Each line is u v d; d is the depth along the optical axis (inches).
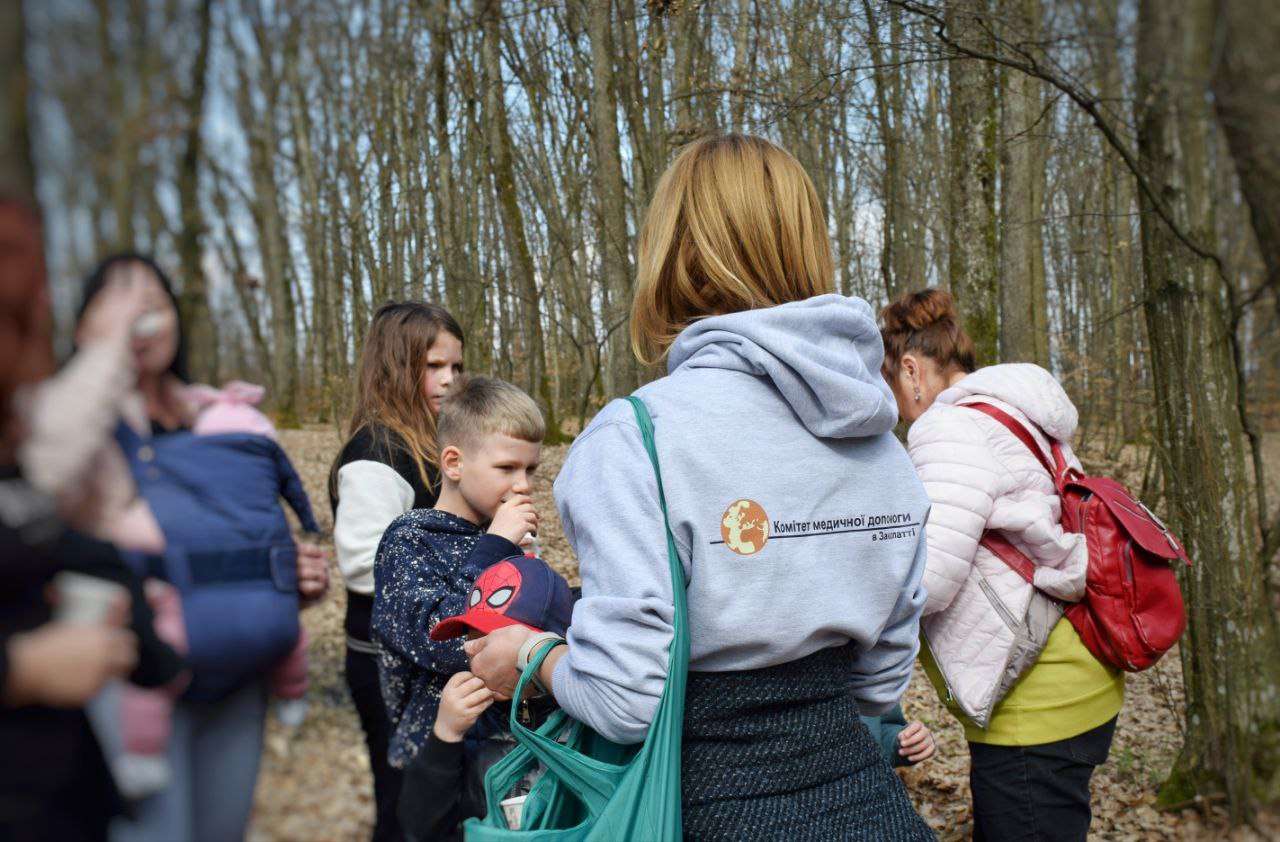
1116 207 213.3
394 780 44.8
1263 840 44.9
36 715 21.6
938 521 64.7
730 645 39.4
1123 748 123.8
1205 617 69.3
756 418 41.4
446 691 46.7
